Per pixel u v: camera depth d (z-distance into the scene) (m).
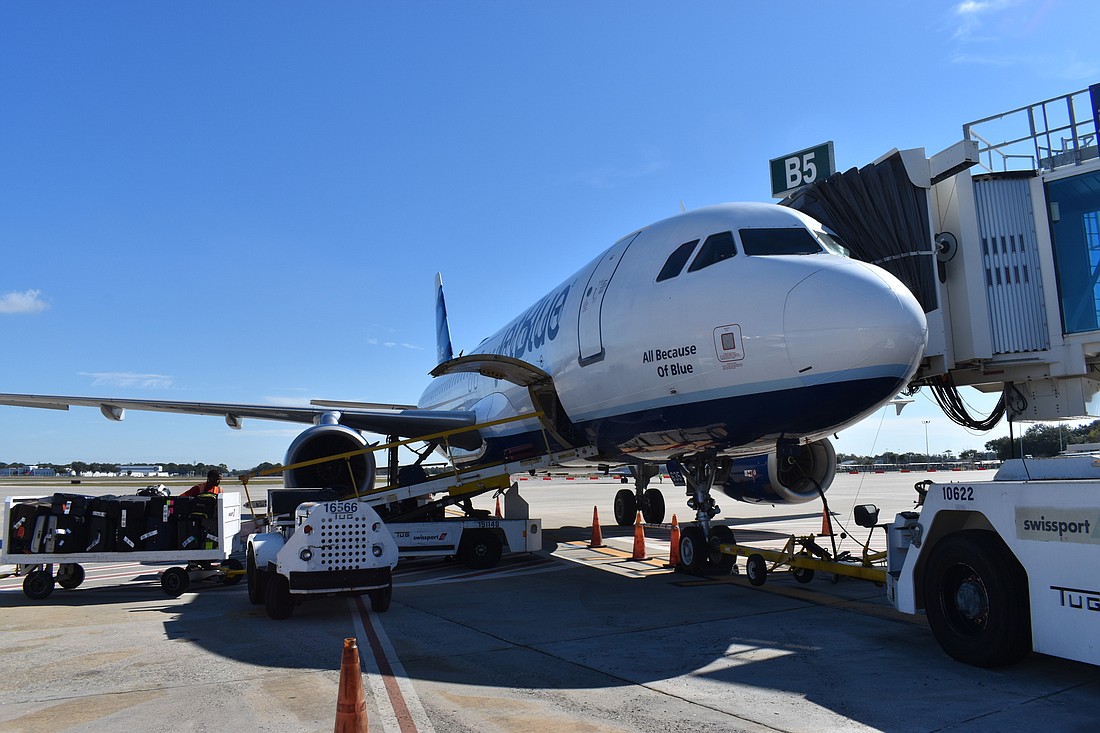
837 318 7.00
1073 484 4.83
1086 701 4.67
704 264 8.34
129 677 5.46
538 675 5.41
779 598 8.59
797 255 7.96
